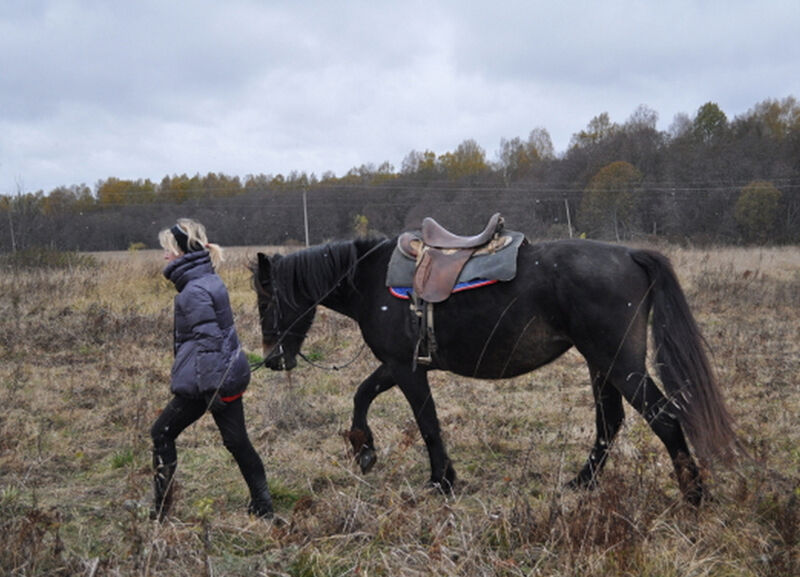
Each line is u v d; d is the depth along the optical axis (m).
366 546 3.22
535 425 5.38
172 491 3.60
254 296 11.84
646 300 3.70
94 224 43.72
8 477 4.31
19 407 5.89
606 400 4.05
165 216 47.25
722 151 49.09
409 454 4.74
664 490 3.64
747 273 13.62
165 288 12.73
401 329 4.07
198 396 3.47
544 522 3.25
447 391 6.41
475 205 46.78
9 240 18.31
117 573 2.92
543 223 45.25
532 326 3.81
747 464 3.94
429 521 3.39
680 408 3.48
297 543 3.25
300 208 47.56
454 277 3.89
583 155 56.00
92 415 5.70
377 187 50.31
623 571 2.85
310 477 4.35
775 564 2.86
